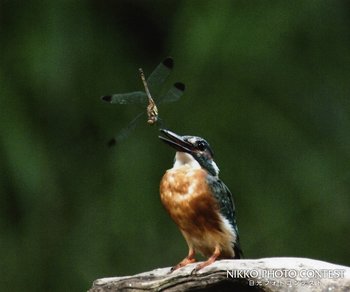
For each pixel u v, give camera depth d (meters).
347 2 13.96
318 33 13.41
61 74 13.08
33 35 13.22
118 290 8.70
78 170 13.21
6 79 13.10
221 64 13.02
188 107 13.02
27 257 12.95
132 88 13.55
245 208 12.99
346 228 12.93
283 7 13.30
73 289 12.84
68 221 13.09
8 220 13.04
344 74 13.50
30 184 12.84
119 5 14.15
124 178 13.12
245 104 13.08
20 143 12.86
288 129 13.16
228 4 13.13
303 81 13.34
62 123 13.24
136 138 13.27
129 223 12.99
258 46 13.05
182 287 8.49
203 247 9.79
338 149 13.21
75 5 13.66
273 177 13.05
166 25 14.08
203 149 9.98
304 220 12.95
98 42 13.62
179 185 9.59
